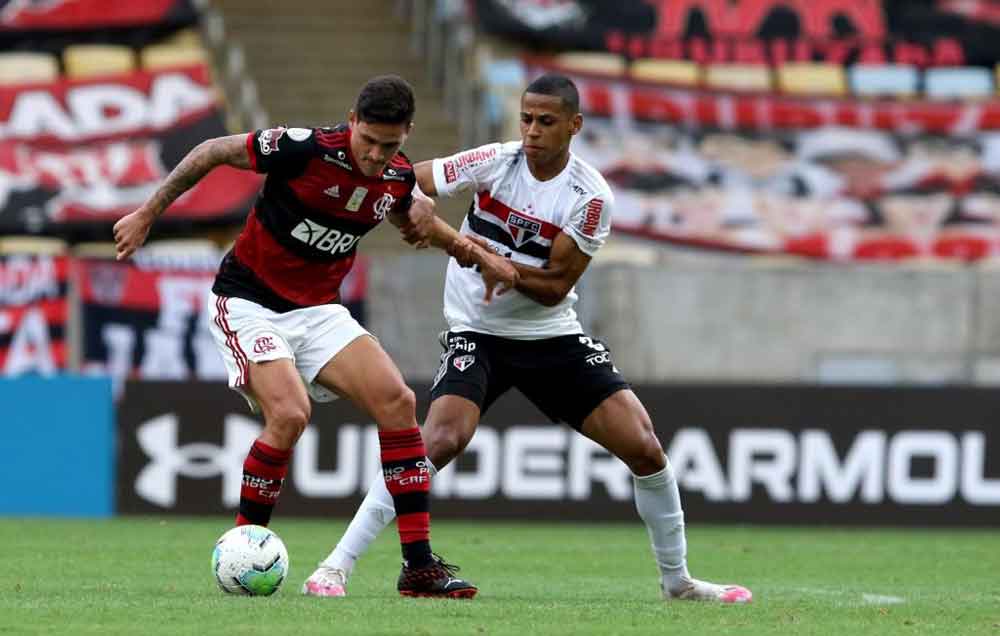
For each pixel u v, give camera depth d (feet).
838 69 209.87
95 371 161.48
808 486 136.67
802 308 182.70
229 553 63.82
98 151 186.70
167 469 136.15
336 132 62.80
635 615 60.44
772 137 203.00
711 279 180.65
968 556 108.17
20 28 197.57
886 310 184.03
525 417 135.54
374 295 171.63
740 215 197.26
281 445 63.57
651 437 69.36
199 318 164.14
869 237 197.36
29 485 136.87
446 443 68.44
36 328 160.66
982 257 197.67
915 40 211.82
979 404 137.08
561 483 135.44
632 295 179.01
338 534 116.98
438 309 171.63
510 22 207.10
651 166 199.21
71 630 52.42
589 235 69.87
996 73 211.20
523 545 111.55
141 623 54.29
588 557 102.22
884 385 137.39
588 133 200.23
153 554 96.02
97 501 136.46
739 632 55.47
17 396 137.28
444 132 207.31
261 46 216.13
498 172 71.05
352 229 64.13
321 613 57.26
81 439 136.77
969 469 136.98
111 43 198.59
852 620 61.52
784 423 136.77
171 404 136.46
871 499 136.77
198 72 195.00
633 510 135.54
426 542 65.41
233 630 52.16
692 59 208.74
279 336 64.75
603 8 209.77
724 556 104.88
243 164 62.80
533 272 69.41
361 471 134.51
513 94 200.85
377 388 64.64
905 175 201.98
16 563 87.81
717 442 136.67
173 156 187.42
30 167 184.03
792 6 212.23
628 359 178.50
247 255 65.05
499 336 70.79
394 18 224.12
